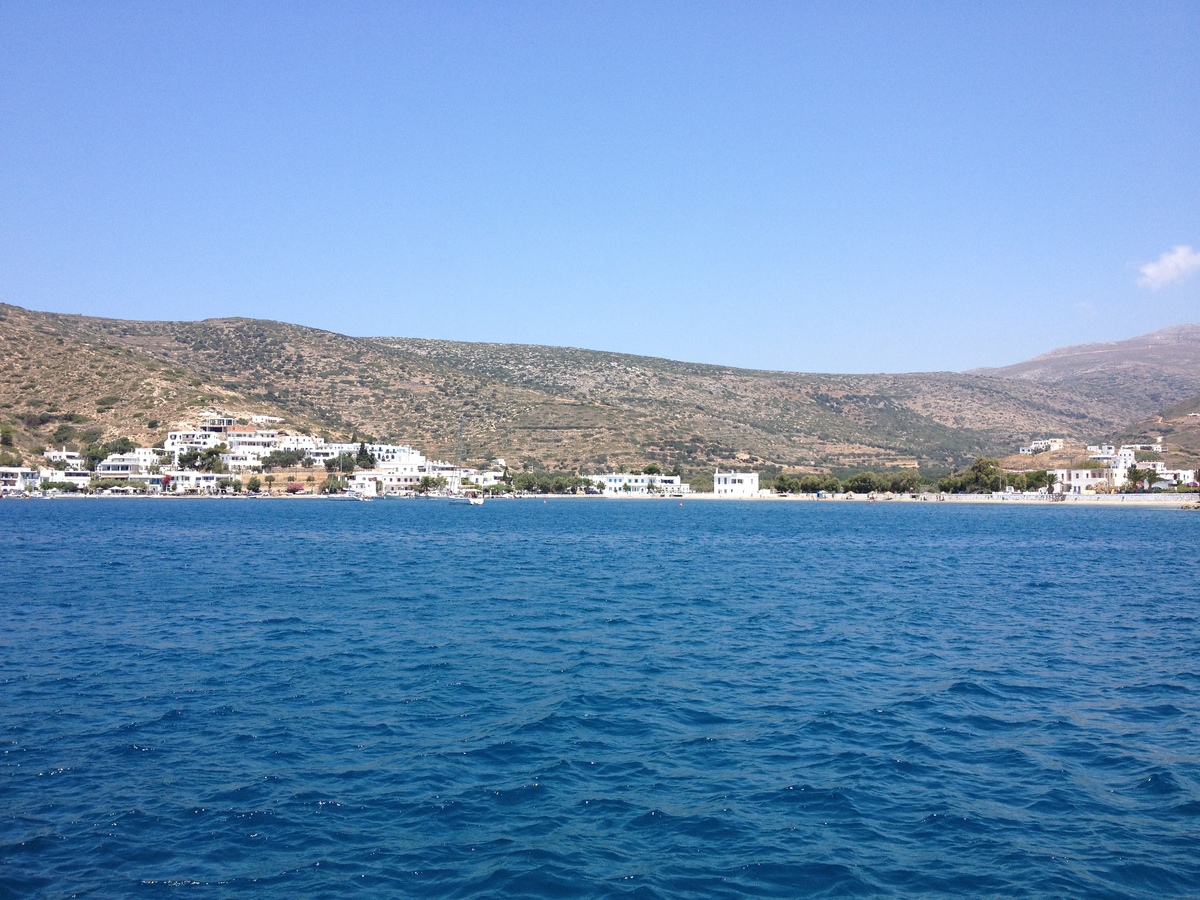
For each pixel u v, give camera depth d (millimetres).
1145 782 28781
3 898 21156
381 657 45750
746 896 21734
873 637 52469
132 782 28172
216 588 71938
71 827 24969
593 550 117875
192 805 26516
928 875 22844
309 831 24922
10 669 42406
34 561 92312
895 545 130125
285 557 100562
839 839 24750
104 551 104812
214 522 168000
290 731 33250
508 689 39562
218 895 21609
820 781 28781
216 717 34938
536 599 67812
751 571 91000
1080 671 43688
